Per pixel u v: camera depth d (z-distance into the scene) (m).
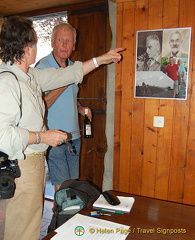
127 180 2.15
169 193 2.00
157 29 1.88
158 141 1.99
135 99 2.03
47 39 3.06
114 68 2.11
